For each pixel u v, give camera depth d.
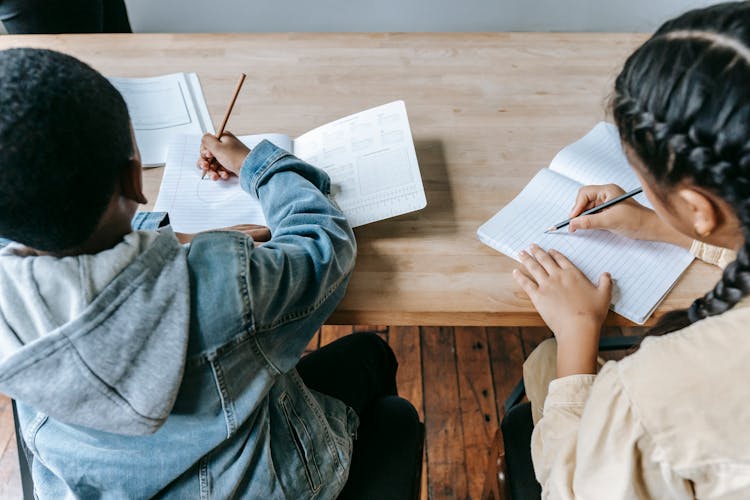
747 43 0.45
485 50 1.27
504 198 0.99
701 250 0.87
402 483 0.92
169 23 2.24
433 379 1.67
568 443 0.71
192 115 1.13
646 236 0.89
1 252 0.57
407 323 0.87
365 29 2.26
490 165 1.04
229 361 0.64
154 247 0.58
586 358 0.79
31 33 1.66
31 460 0.88
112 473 0.68
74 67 0.52
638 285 0.85
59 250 0.56
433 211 0.97
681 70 0.48
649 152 0.53
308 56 1.26
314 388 1.00
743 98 0.45
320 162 1.02
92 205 0.53
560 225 0.91
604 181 0.99
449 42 1.29
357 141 1.03
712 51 0.47
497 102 1.16
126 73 1.23
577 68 1.23
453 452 1.55
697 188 0.52
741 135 0.46
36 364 0.53
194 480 0.70
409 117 1.13
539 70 1.23
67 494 0.72
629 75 0.54
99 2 1.71
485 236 0.92
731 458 0.51
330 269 0.77
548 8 2.16
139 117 1.12
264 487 0.73
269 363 0.69
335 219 0.84
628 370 0.55
